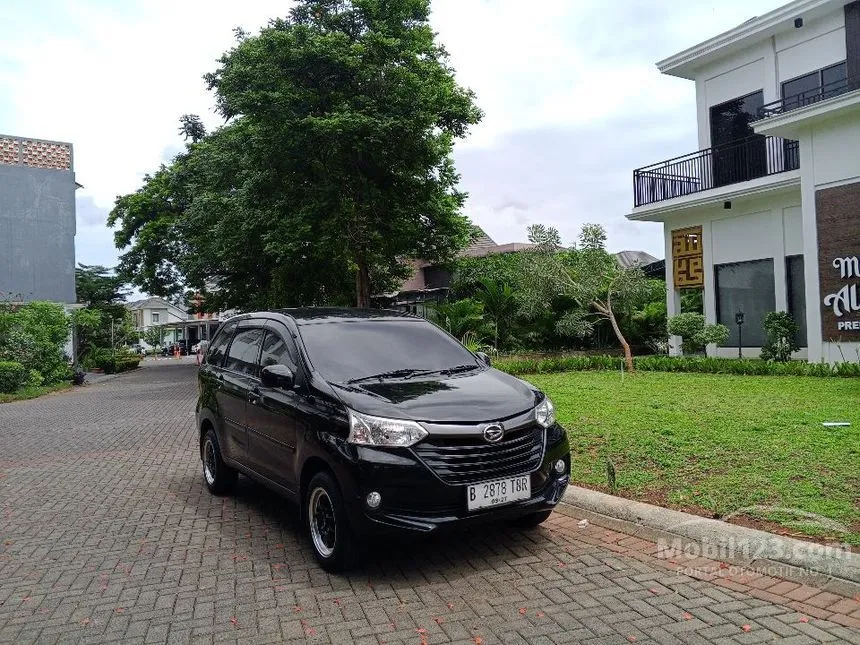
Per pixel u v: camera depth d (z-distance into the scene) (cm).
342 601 396
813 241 1330
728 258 1738
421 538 412
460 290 2553
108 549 511
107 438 1082
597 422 847
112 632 366
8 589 434
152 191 3112
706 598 381
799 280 1573
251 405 563
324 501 456
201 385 702
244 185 1803
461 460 419
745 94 1742
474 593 401
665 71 1891
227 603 400
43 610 399
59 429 1216
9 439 1110
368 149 1606
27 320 2269
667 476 596
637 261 1675
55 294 2869
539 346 2127
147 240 3123
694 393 1073
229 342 675
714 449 672
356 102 1598
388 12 1658
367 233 1764
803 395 988
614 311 1750
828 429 730
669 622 353
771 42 1664
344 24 1680
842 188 1275
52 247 2867
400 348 555
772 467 595
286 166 1680
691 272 1847
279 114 1567
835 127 1282
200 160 2388
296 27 1566
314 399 471
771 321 1473
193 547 509
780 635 334
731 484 555
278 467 514
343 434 430
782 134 1386
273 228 1802
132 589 428
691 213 1830
